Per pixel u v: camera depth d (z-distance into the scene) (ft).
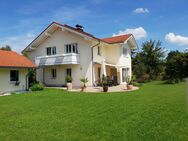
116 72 125.39
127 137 28.02
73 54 109.19
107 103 53.83
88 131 30.99
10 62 91.35
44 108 49.11
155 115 39.34
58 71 118.83
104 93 77.15
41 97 68.03
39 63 117.91
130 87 92.43
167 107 46.39
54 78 120.06
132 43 138.21
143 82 144.05
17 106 52.80
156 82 139.95
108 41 126.11
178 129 30.78
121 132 30.07
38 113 43.86
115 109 45.78
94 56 112.27
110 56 126.62
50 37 122.11
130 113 41.65
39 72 124.57
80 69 112.47
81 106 50.49
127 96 66.39
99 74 118.11
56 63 112.57
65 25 117.50
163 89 87.71
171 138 27.32
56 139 28.09
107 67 126.31
